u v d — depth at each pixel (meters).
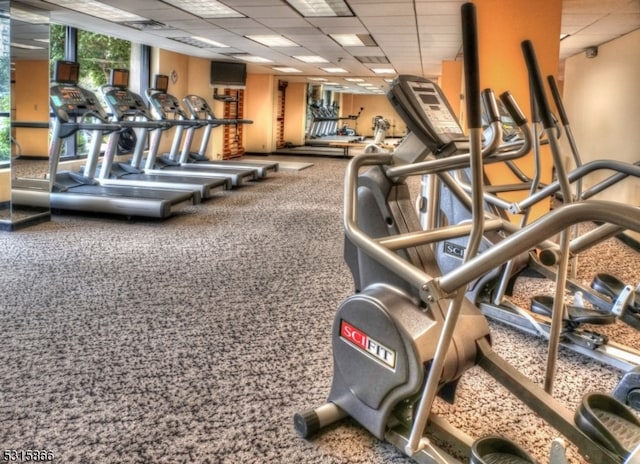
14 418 2.02
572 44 7.81
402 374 1.69
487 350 1.81
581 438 1.56
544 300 2.92
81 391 2.23
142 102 7.55
